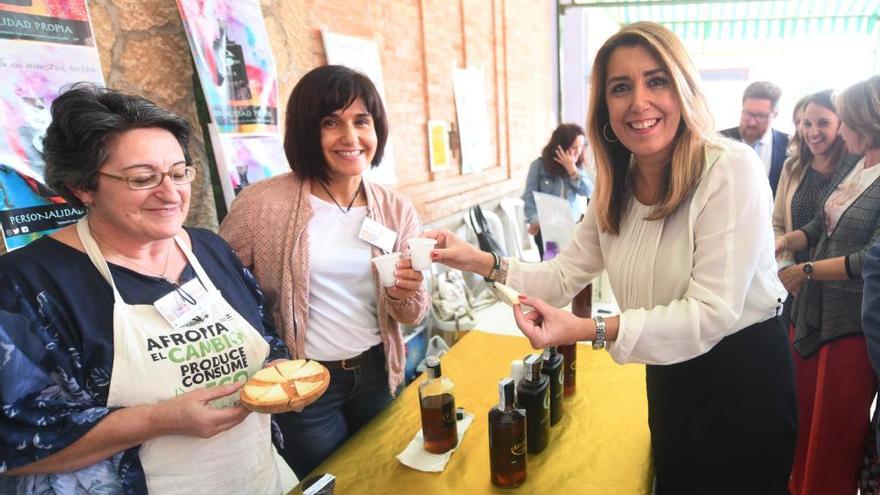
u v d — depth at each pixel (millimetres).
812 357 1866
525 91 4906
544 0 5266
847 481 1809
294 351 1333
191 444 922
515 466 1009
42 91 1161
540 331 959
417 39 3072
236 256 1146
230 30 1609
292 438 1365
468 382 1485
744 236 926
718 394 1056
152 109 855
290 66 2045
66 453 783
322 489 890
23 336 748
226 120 1597
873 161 1685
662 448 1130
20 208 1124
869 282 1042
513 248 4047
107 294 864
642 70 955
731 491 1079
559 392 1235
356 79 1311
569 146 3188
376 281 1409
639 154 1022
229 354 980
